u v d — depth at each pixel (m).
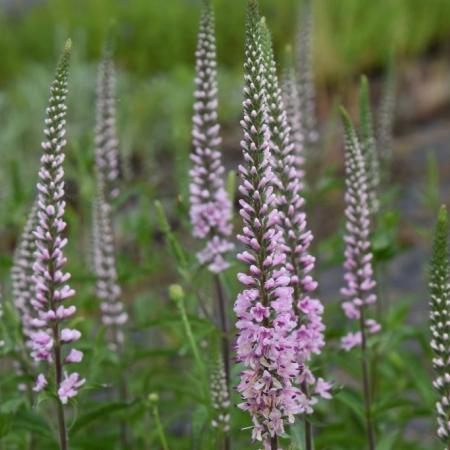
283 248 0.85
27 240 1.03
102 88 1.21
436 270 0.88
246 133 0.82
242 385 0.82
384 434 1.16
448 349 0.89
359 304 1.01
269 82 0.89
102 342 1.12
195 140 1.07
